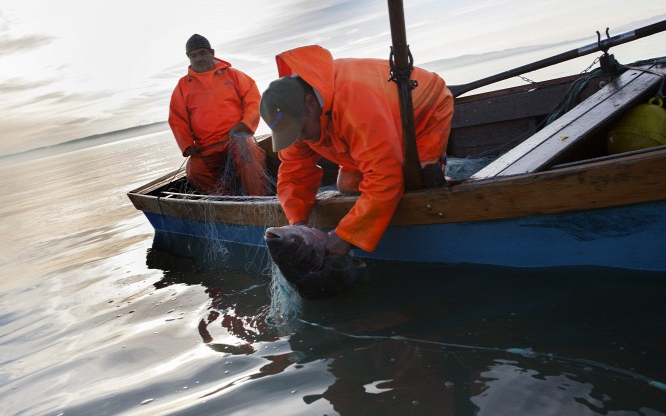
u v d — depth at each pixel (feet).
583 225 8.35
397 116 9.29
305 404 7.01
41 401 8.83
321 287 9.65
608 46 13.24
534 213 8.60
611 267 8.48
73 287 15.53
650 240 7.97
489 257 9.55
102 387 8.81
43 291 15.90
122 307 12.69
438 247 10.03
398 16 8.08
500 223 9.04
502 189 8.66
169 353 9.57
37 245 23.63
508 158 9.70
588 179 7.92
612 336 6.95
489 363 6.98
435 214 9.54
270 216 12.66
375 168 8.80
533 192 8.43
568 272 8.77
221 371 8.45
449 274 9.80
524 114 15.23
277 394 7.39
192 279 13.56
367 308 9.38
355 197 10.37
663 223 7.73
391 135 8.79
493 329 7.77
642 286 7.93
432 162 9.80
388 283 10.07
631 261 8.29
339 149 9.52
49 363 10.40
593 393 6.00
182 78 17.34
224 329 10.07
